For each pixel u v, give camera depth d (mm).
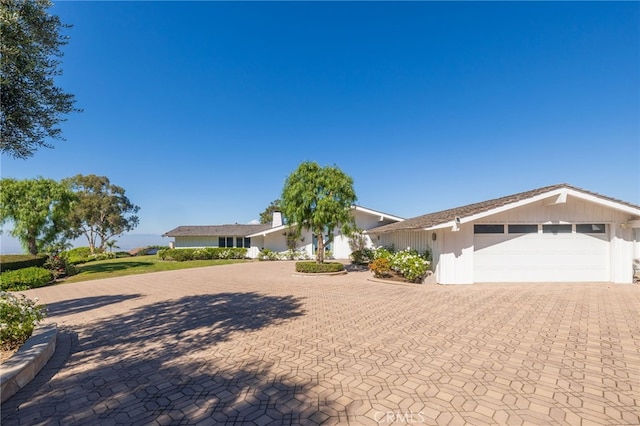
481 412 3170
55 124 5641
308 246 27984
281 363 4516
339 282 13156
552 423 2984
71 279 16391
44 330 5441
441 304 8320
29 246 20688
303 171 16500
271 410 3271
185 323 6918
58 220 21766
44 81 5285
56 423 3125
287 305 8586
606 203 10781
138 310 8359
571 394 3518
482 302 8484
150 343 5578
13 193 20203
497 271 11781
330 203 15688
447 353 4805
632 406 3268
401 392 3598
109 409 3363
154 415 3225
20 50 4863
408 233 17047
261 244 30656
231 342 5523
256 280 14234
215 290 11516
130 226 49250
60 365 4617
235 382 3936
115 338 5922
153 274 17484
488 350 4914
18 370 3830
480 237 11828
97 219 44938
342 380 3928
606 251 11633
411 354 4785
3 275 13531
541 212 11602
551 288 10484
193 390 3752
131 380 4062
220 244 32938
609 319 6660
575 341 5297
